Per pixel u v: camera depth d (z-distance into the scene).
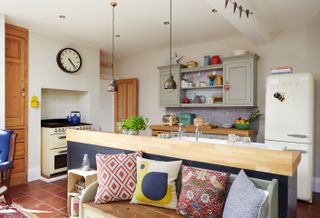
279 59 3.96
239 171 1.84
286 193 1.64
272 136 3.35
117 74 6.30
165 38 4.46
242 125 3.94
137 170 2.14
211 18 3.46
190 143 2.05
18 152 3.80
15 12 3.26
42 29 3.93
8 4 3.00
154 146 2.28
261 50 4.13
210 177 1.77
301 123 3.16
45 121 4.55
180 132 2.82
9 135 2.97
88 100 4.99
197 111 4.90
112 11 3.21
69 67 4.50
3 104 3.38
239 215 1.38
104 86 6.29
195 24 3.71
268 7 3.06
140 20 3.54
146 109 5.72
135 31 4.05
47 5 3.03
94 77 5.05
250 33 3.51
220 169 1.93
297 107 3.19
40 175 4.10
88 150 2.91
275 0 2.86
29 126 3.95
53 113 4.75
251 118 4.10
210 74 4.60
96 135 2.78
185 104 4.71
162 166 2.04
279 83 3.32
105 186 2.12
